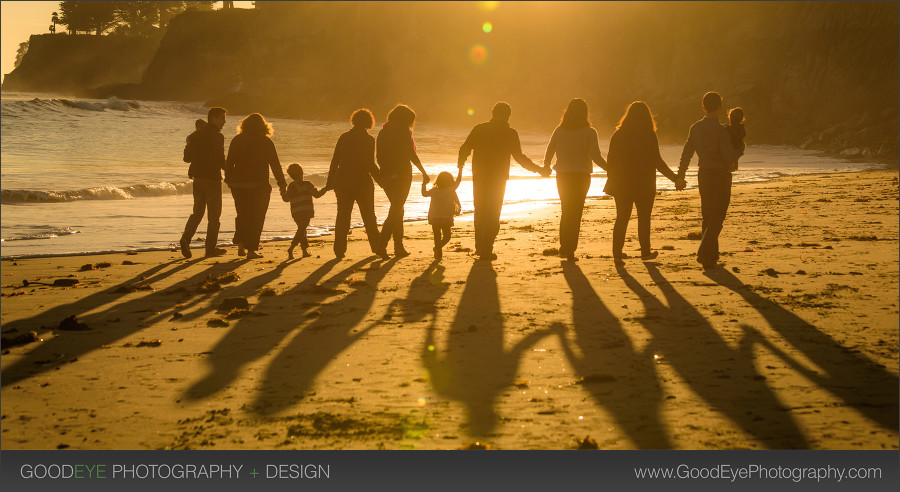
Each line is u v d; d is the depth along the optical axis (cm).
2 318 903
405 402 581
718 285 1046
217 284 1093
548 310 900
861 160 5831
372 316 883
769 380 616
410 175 1403
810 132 8494
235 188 1438
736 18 10031
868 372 633
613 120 10025
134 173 3612
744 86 9375
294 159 4666
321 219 2184
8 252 1567
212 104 13275
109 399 597
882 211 2056
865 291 984
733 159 1167
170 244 1706
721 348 718
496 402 577
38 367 687
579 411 555
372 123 1418
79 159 4412
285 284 1124
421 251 1489
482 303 947
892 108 8075
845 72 8988
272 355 718
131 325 859
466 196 2789
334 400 588
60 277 1236
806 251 1355
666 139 9300
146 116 8312
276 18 15175
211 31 16975
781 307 895
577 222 1299
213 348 748
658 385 609
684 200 2606
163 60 17350
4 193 2556
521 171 4347
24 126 6419
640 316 860
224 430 532
